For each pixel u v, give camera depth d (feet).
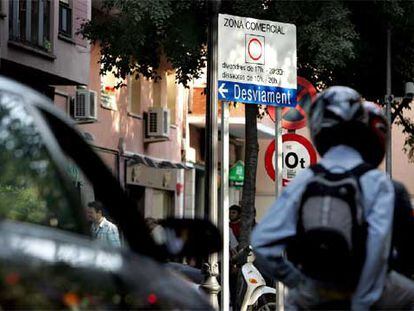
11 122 25.63
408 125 212.84
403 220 38.14
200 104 297.74
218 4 101.91
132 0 160.56
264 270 37.76
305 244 36.40
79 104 209.26
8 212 24.59
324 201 36.35
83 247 23.48
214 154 100.53
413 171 349.82
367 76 191.93
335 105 38.22
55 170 25.94
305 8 159.94
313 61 162.81
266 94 93.71
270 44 94.07
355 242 36.19
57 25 181.88
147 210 264.11
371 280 36.40
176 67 172.65
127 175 247.91
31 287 20.54
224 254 88.33
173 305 25.18
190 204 297.53
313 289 36.65
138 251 30.55
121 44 169.58
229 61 91.20
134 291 23.70
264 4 162.61
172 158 280.31
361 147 38.27
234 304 121.39
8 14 167.94
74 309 21.24
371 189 36.63
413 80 195.72
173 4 165.07
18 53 170.60
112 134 240.32
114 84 240.12
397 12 173.17
